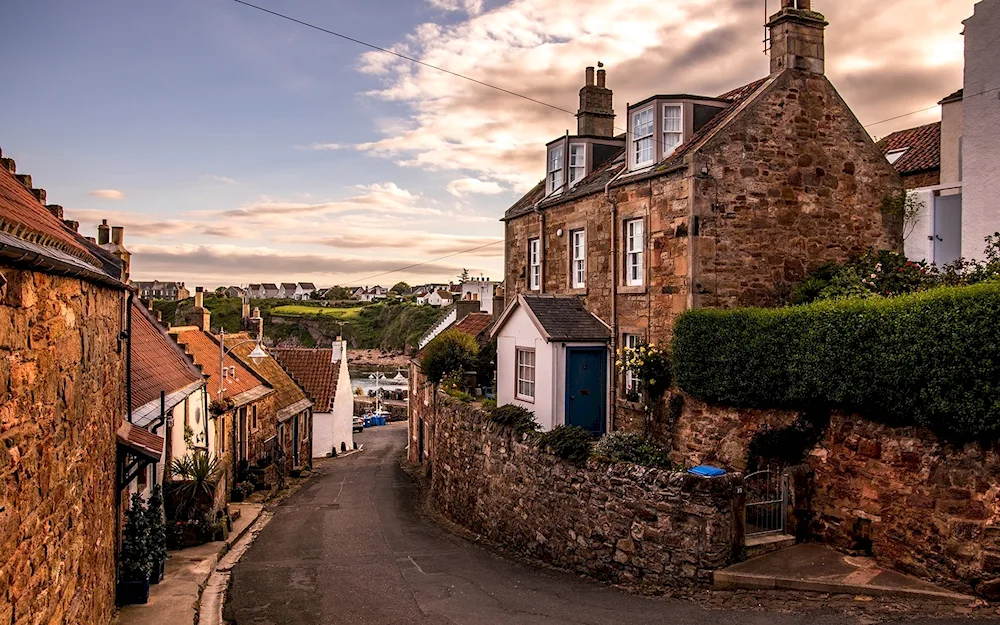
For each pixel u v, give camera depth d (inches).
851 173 600.7
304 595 423.2
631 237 635.5
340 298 6786.4
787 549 420.5
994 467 333.4
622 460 475.5
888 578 364.5
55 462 223.5
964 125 545.3
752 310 480.7
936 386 346.6
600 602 392.8
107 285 316.8
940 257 596.7
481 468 638.5
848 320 400.5
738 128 562.9
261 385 995.9
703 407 527.2
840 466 417.4
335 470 1192.8
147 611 365.7
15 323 182.7
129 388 425.1
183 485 553.3
